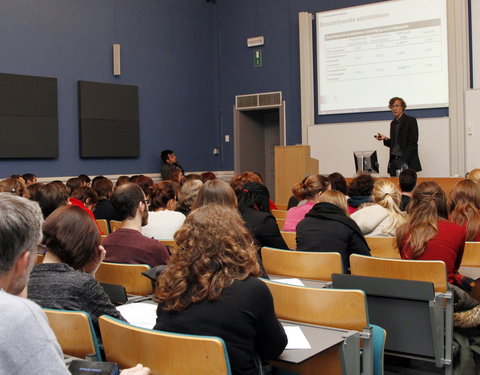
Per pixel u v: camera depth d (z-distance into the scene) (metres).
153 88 10.57
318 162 9.19
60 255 2.01
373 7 9.65
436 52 9.09
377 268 2.89
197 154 11.47
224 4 11.69
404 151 8.27
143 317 2.22
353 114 9.97
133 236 3.00
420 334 2.72
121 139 9.91
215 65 11.85
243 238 1.75
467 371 2.81
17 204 1.22
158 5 10.63
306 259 3.04
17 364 1.02
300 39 10.38
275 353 1.72
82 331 1.73
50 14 8.92
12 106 8.40
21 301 1.08
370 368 2.09
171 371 1.55
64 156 9.15
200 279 1.67
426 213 3.13
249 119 11.88
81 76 9.38
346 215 3.60
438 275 2.74
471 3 8.84
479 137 8.66
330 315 2.13
